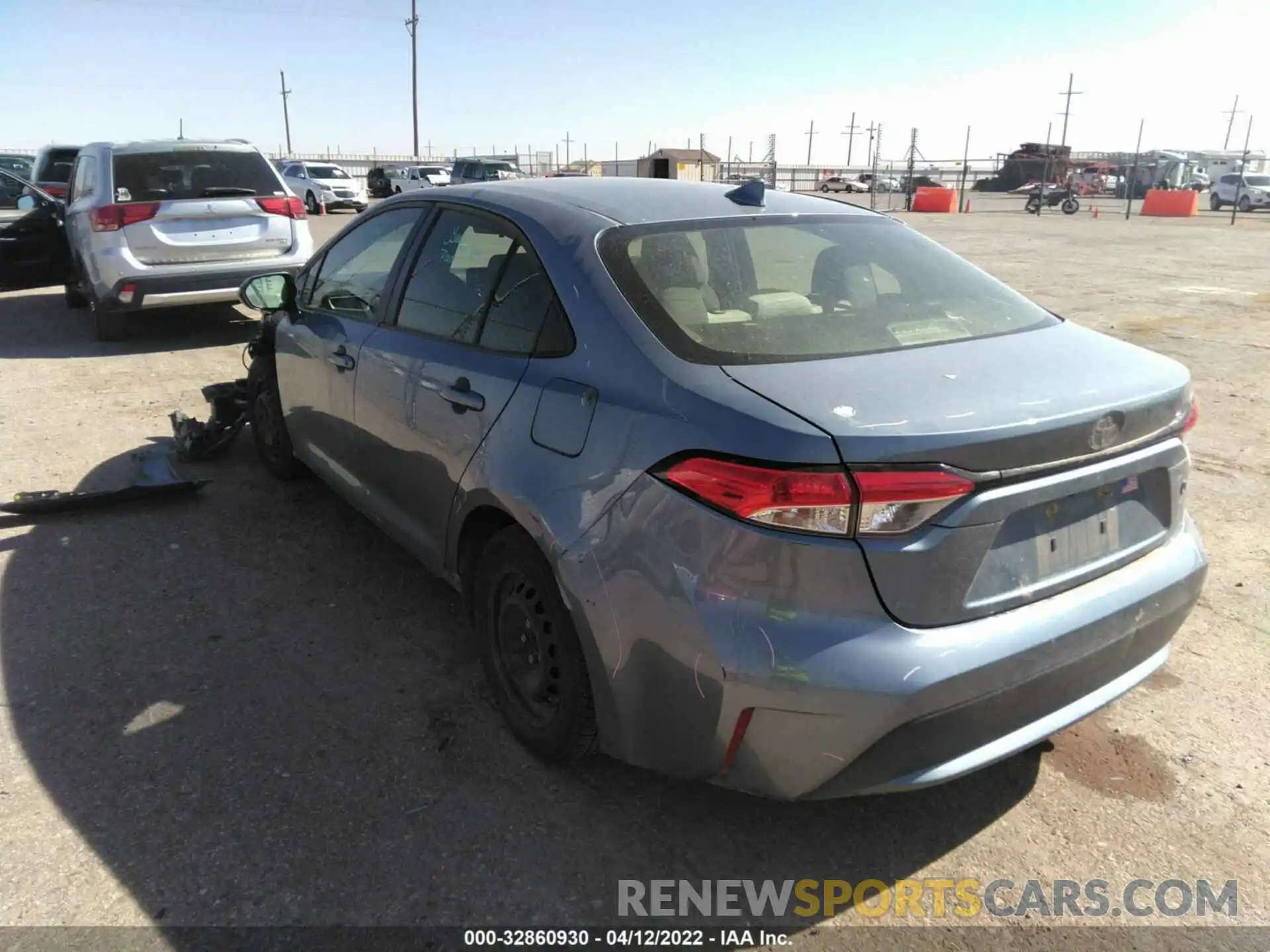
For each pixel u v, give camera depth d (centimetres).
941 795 278
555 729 270
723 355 239
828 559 201
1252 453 577
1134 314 1062
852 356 243
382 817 262
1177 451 251
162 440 583
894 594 204
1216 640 362
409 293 352
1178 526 261
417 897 236
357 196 3036
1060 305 1121
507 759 288
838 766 211
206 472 535
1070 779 285
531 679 286
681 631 216
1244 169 3472
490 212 320
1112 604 232
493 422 280
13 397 680
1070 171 4519
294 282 463
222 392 556
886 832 263
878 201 4234
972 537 207
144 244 817
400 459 341
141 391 704
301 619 371
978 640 209
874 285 293
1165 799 276
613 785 278
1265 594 397
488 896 237
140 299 823
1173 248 1891
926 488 199
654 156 4112
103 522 461
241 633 360
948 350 250
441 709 313
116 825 257
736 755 220
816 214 326
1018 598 218
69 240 963
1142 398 231
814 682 202
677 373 232
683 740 228
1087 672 232
